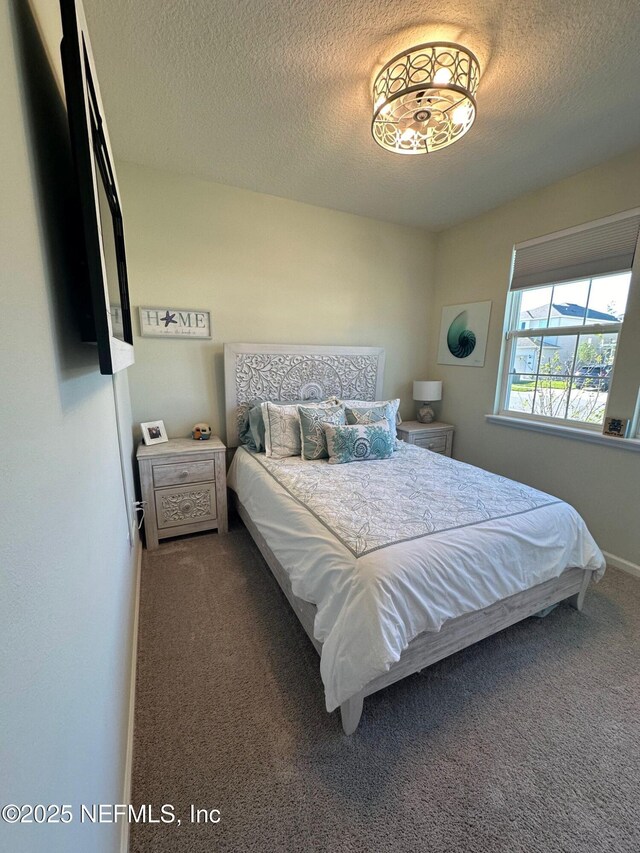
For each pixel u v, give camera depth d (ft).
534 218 9.06
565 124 6.32
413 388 12.49
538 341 9.43
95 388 3.34
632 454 7.50
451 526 4.95
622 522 7.75
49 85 2.44
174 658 5.26
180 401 9.29
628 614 6.27
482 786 3.74
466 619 4.79
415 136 6.00
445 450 11.94
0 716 1.13
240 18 4.36
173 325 8.85
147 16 4.33
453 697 4.73
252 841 3.29
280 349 9.89
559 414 9.05
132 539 6.37
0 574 1.17
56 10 2.81
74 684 1.98
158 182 8.20
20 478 1.39
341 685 3.87
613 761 4.00
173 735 4.18
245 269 9.43
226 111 6.08
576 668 5.18
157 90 5.59
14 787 1.19
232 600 6.55
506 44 4.70
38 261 1.90
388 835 3.34
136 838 3.29
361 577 4.06
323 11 4.28
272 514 6.38
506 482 6.72
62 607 1.85
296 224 9.86
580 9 4.23
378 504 5.63
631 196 7.18
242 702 4.60
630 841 3.33
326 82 5.42
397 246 11.50
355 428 8.04
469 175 8.20
